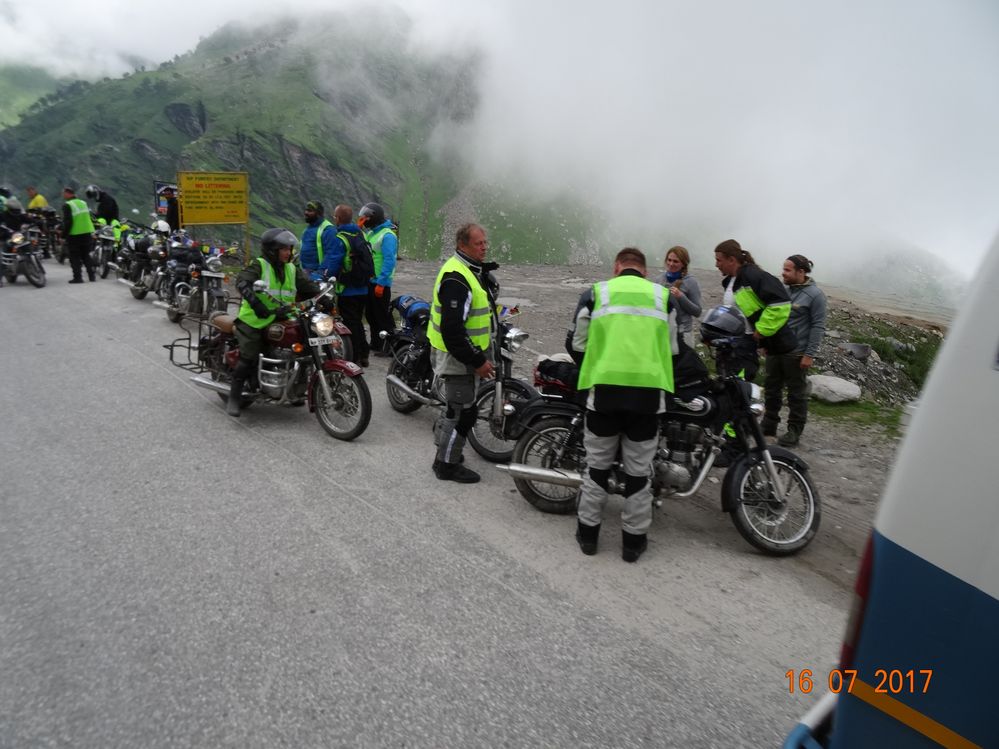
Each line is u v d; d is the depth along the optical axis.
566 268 22.66
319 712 2.85
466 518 4.76
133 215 16.16
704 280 18.70
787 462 4.62
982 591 1.65
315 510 4.73
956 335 1.75
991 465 1.65
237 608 3.54
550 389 4.96
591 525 4.30
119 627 3.34
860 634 1.87
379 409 7.21
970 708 1.68
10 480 5.00
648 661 3.33
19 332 9.87
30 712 2.77
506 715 2.91
